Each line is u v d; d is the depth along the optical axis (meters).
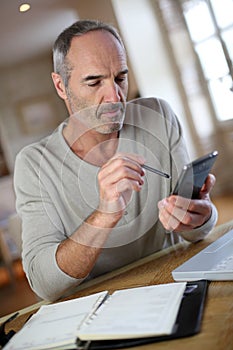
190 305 0.61
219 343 0.52
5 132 5.99
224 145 4.09
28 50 5.63
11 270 4.11
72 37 0.90
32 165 0.97
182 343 0.54
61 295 0.89
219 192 4.10
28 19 4.23
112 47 0.90
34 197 0.95
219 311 0.59
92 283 0.93
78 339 0.59
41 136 6.18
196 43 4.13
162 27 4.23
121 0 4.08
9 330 0.77
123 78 0.93
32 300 3.39
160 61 4.27
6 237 4.43
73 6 4.25
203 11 3.98
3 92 6.00
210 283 0.70
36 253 0.90
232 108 3.98
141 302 0.64
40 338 0.62
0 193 5.33
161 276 0.82
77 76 0.90
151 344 0.55
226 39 3.88
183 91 4.29
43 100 6.18
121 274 0.92
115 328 0.58
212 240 1.00
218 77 4.05
